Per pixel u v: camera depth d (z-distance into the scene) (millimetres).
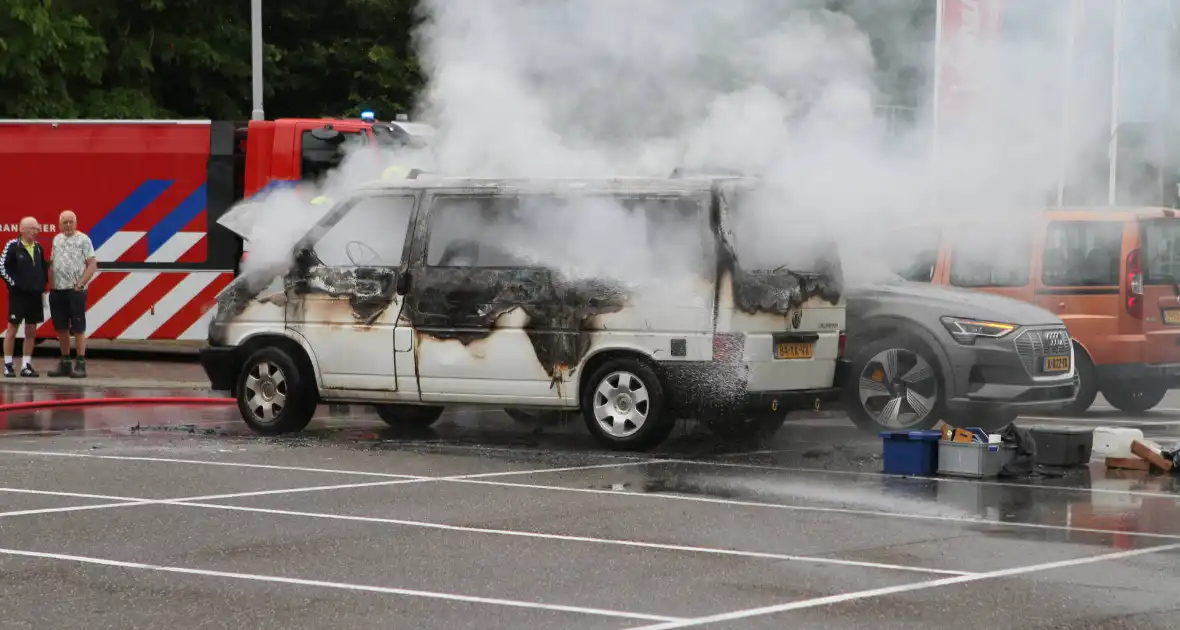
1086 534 11828
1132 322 20312
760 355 16031
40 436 17844
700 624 8922
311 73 37688
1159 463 15234
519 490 13891
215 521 12219
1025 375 17672
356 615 9125
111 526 11969
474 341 16859
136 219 28359
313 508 12852
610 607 9336
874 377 18156
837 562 10703
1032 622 9000
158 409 21234
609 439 16469
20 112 35500
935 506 13133
